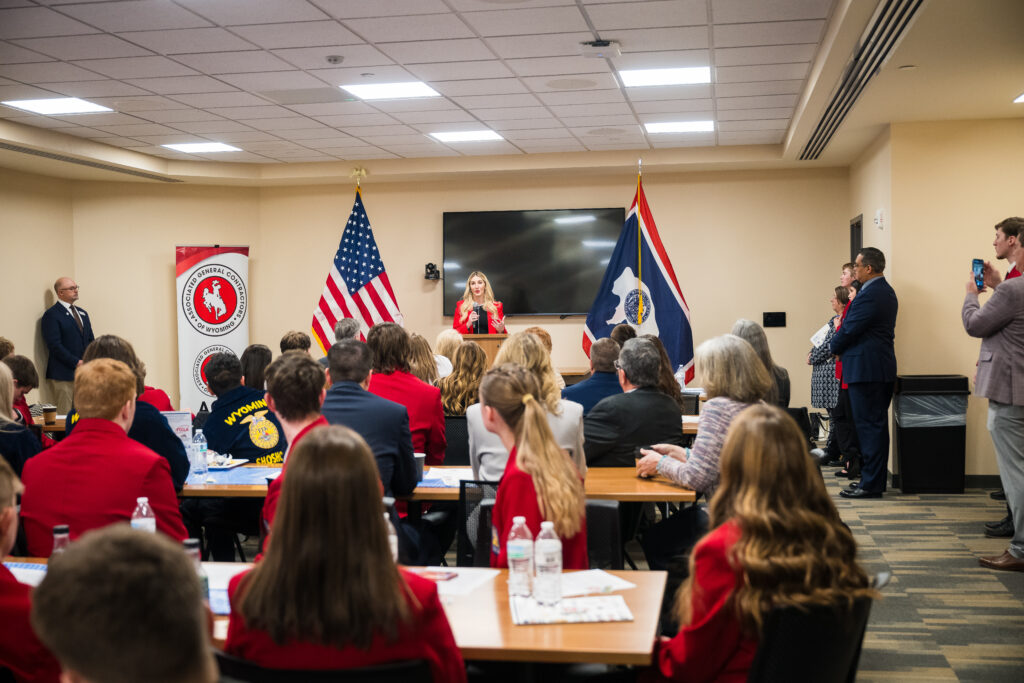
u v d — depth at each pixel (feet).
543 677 7.74
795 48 18.52
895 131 22.90
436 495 11.55
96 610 3.06
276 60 19.03
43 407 20.67
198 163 32.60
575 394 13.93
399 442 11.03
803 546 6.03
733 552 6.12
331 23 16.49
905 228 22.81
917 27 15.06
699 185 32.53
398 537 9.82
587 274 33.37
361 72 20.16
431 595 5.39
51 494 8.71
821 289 31.81
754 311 32.27
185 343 33.47
